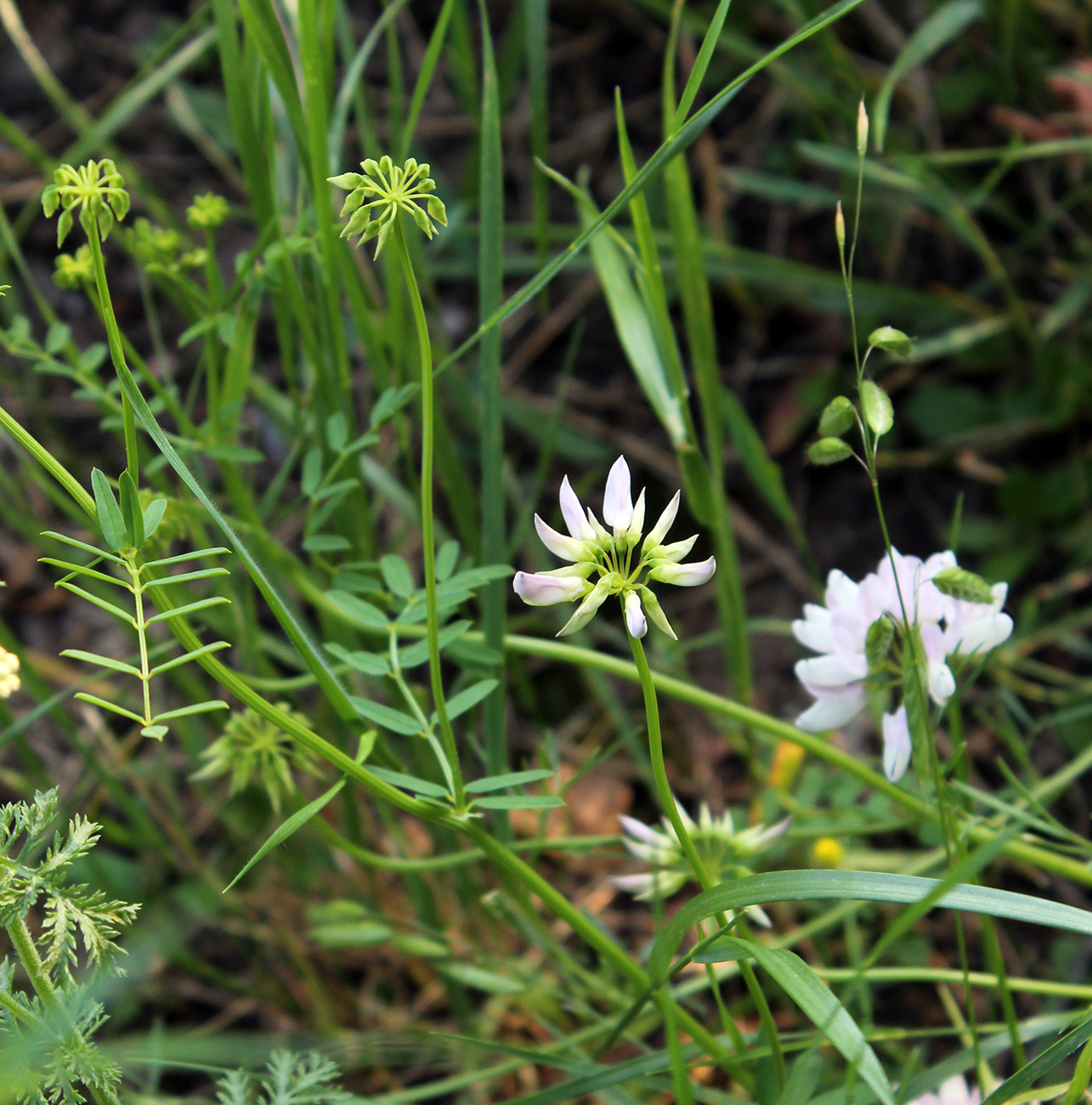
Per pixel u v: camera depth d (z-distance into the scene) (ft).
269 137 1.80
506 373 2.52
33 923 1.95
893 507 2.39
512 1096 1.97
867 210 2.50
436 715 1.63
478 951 1.92
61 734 2.14
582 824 2.13
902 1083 1.63
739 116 2.62
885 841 2.07
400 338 1.88
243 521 1.85
